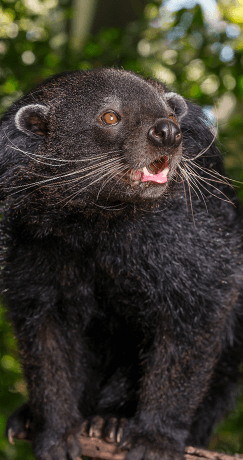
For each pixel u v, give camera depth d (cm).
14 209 266
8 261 280
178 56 505
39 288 274
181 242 272
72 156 257
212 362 282
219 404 345
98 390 323
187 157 283
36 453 270
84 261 276
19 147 266
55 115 264
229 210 317
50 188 258
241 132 480
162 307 275
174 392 272
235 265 295
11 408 488
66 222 262
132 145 239
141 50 544
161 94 279
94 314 300
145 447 262
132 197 246
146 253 272
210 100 496
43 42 526
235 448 484
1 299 291
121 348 317
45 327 279
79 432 276
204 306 274
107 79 260
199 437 332
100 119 250
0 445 467
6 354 504
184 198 273
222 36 488
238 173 455
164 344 277
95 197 254
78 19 605
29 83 504
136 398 296
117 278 281
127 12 575
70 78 275
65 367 283
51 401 275
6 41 509
